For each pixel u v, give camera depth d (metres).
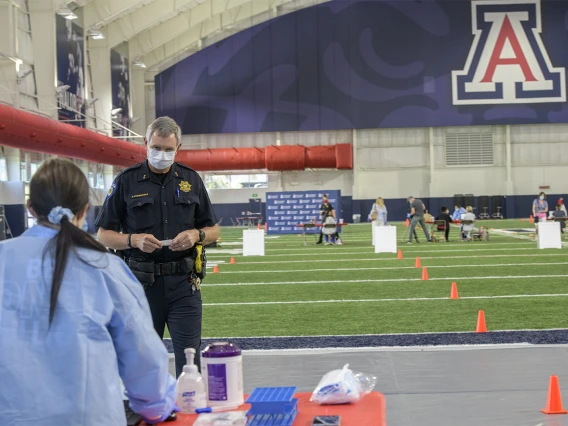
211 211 4.99
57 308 2.39
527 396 5.81
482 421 5.20
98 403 2.38
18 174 29.58
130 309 2.50
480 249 22.69
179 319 4.74
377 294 12.55
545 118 44.72
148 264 4.69
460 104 44.97
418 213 26.92
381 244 22.56
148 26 38.50
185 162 44.47
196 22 42.09
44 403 2.34
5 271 2.45
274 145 45.38
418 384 6.29
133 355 2.52
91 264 2.46
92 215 34.69
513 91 44.75
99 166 39.16
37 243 2.48
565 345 7.68
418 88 45.16
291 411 2.99
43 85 30.03
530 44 44.66
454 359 7.17
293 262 19.77
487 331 8.66
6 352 2.36
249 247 22.88
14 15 27.00
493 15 44.78
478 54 44.88
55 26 30.31
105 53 38.09
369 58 45.28
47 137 24.92
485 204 45.44
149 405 2.69
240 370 3.33
